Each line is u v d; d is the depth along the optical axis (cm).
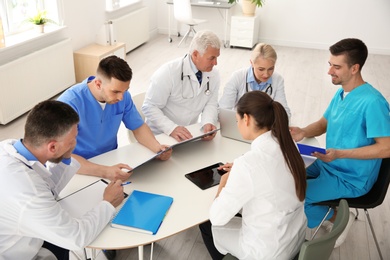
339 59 209
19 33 438
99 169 189
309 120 434
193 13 748
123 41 623
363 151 205
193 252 242
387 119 203
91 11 538
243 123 159
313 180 226
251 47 694
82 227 147
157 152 213
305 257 141
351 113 213
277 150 152
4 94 381
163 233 156
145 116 250
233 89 269
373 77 571
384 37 675
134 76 549
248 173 150
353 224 271
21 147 149
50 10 470
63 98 201
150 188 184
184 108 262
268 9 707
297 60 641
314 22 696
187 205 173
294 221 164
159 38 752
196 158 212
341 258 241
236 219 186
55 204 147
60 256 187
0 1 408
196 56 234
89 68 511
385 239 258
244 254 165
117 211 166
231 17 682
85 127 209
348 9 671
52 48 444
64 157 160
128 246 149
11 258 157
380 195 213
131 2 643
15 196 140
